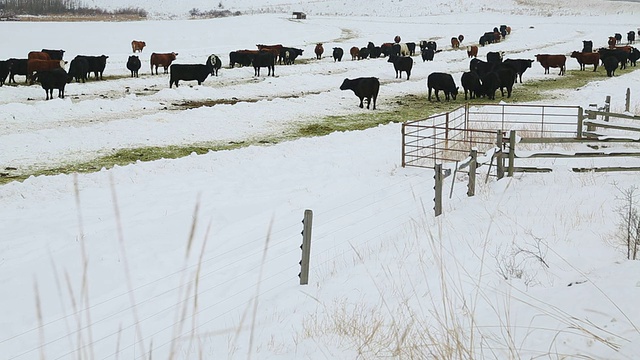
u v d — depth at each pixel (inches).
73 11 5876.0
